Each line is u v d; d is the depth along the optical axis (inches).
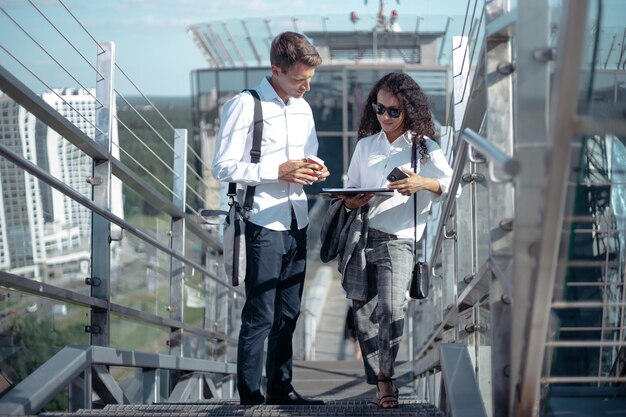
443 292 228.7
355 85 764.6
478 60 143.3
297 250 180.9
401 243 172.7
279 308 184.7
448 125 264.4
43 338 165.2
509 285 115.0
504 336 130.0
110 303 194.9
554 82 97.2
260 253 174.7
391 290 169.6
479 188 171.0
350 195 169.6
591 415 128.3
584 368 142.3
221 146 173.9
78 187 197.0
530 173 109.4
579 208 133.3
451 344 160.2
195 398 262.2
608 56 149.5
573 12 90.9
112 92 210.5
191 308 280.2
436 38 720.3
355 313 177.3
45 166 199.0
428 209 175.6
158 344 243.8
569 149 95.5
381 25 719.7
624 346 139.6
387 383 171.0
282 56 172.6
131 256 217.6
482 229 165.9
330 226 177.9
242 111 174.6
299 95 176.2
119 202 275.6
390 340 169.0
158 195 238.1
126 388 192.4
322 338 687.1
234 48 773.3
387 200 173.2
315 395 342.6
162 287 252.2
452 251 220.4
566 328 141.6
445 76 720.3
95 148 185.5
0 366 145.3
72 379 154.3
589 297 141.0
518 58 112.4
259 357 175.8
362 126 182.7
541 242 101.5
